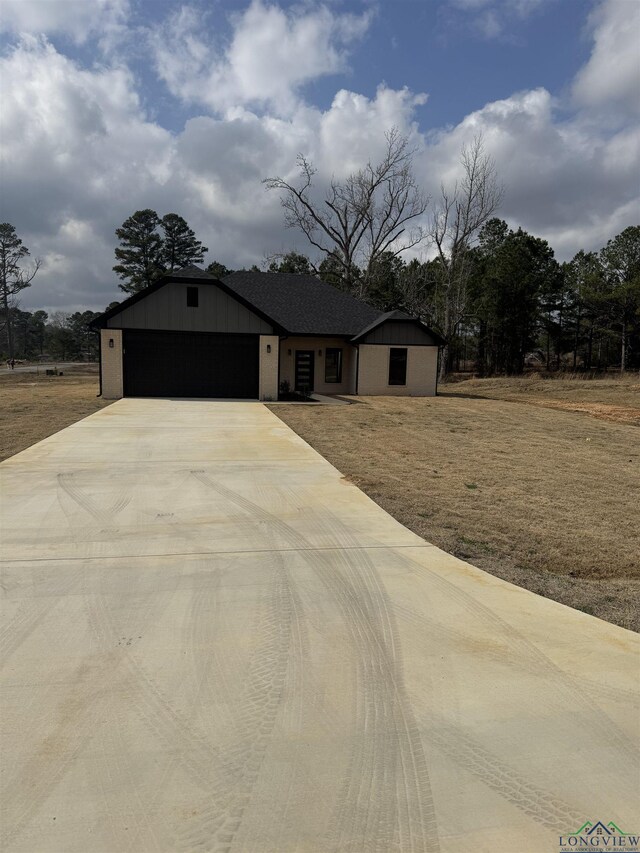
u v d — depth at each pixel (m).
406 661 3.05
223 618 3.48
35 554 4.46
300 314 23.47
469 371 51.09
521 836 1.94
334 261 40.12
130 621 3.42
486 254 48.25
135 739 2.38
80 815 1.98
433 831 1.95
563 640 3.34
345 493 6.57
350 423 13.23
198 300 18.45
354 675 2.91
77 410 14.47
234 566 4.31
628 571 4.69
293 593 3.87
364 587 4.00
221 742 2.37
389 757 2.31
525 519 5.95
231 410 15.01
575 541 5.34
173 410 14.65
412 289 38.38
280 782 2.15
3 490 6.40
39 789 2.09
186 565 4.30
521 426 13.81
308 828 1.95
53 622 3.38
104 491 6.40
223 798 2.07
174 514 5.58
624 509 6.48
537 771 2.25
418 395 22.75
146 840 1.88
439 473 8.09
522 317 42.28
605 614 3.82
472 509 6.27
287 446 9.55
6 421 12.23
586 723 2.56
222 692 2.73
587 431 13.19
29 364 60.50
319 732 2.45
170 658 3.02
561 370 47.09
